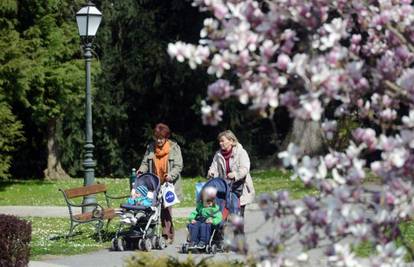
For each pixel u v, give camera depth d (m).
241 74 5.46
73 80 38.41
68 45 38.81
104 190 20.70
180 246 17.70
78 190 19.89
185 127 44.97
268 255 5.71
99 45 44.56
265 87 5.38
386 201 5.28
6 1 36.47
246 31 5.39
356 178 5.34
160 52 43.50
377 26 5.78
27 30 37.69
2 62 35.88
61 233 20.41
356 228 5.29
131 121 45.53
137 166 45.50
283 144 39.88
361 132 5.76
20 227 12.92
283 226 5.86
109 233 20.03
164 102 44.47
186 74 42.88
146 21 43.75
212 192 6.55
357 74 5.27
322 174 5.34
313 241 5.62
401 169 5.36
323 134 6.06
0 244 12.70
